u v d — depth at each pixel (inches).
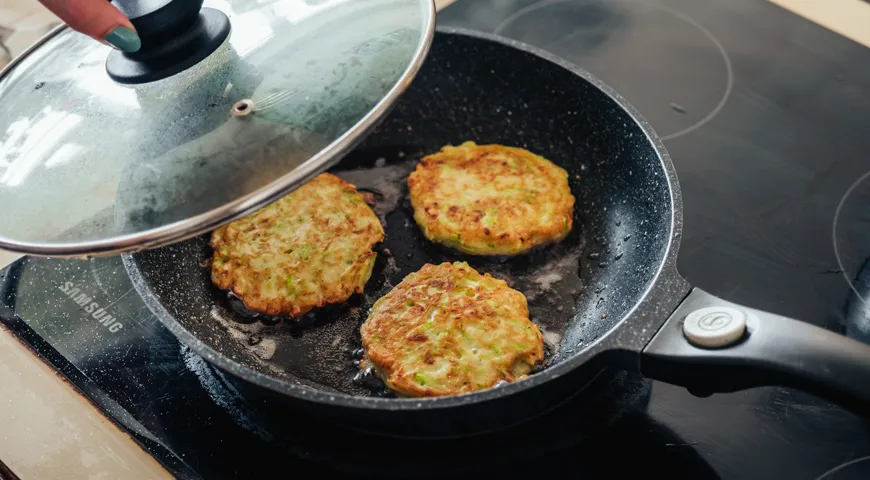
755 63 26.1
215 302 21.7
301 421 19.2
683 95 25.3
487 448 18.6
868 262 21.3
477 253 22.6
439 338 19.9
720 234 22.0
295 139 17.1
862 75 25.7
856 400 15.5
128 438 18.9
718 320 16.6
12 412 19.3
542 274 22.2
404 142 25.6
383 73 17.9
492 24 27.7
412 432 18.5
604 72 26.0
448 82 25.3
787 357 15.9
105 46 18.7
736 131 24.3
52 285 21.7
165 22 16.8
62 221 16.9
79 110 17.8
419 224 23.1
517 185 23.5
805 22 27.3
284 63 17.9
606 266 22.1
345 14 18.6
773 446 18.4
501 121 25.3
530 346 19.9
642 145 21.6
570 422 18.9
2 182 17.6
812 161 23.5
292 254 22.0
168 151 17.1
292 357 20.7
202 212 16.6
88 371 20.0
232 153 17.0
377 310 21.0
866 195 22.7
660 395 19.3
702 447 18.5
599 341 17.0
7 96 18.7
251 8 18.6
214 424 19.1
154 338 20.6
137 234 16.5
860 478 17.9
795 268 21.2
